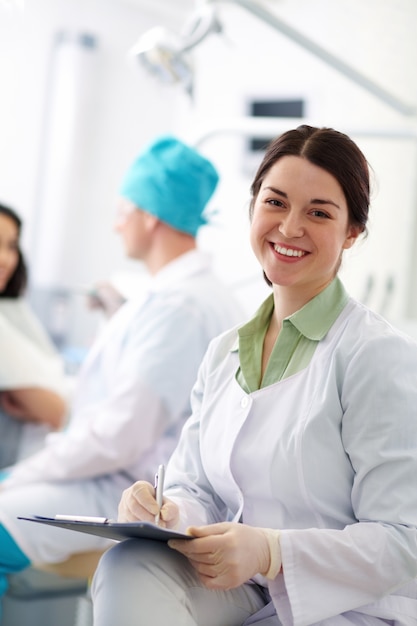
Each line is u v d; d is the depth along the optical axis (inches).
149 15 174.7
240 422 48.2
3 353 93.7
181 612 44.2
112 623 42.9
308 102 154.5
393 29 134.0
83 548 75.0
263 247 48.9
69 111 158.7
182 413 78.1
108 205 169.5
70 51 159.2
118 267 171.3
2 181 157.0
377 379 45.6
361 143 132.8
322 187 46.8
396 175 129.8
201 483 53.0
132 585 43.9
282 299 50.5
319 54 83.8
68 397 99.3
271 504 47.6
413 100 130.8
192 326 77.0
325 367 47.3
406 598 47.0
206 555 42.1
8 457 93.4
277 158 48.4
